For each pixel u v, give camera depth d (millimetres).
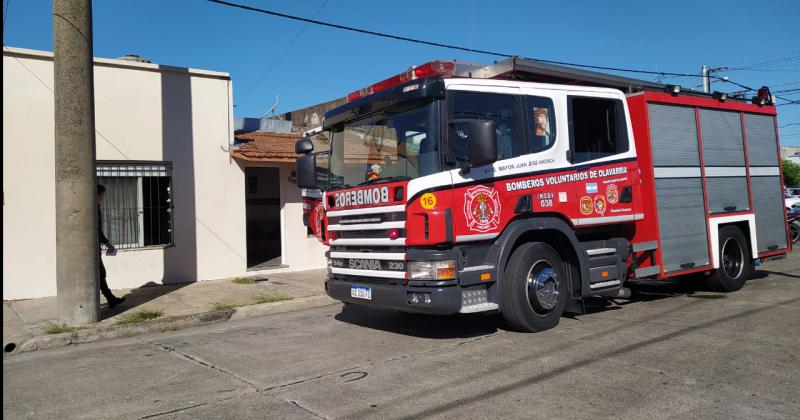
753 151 9883
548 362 5648
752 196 9727
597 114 7676
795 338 6242
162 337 7785
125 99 11242
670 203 8359
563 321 7445
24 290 10203
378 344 6711
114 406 4902
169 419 4547
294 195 13219
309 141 7727
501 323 7496
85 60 7992
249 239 17625
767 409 4309
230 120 12336
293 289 10648
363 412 4527
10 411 4848
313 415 4516
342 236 7281
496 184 6535
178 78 11781
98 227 8430
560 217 7148
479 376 5305
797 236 17531
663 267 8164
